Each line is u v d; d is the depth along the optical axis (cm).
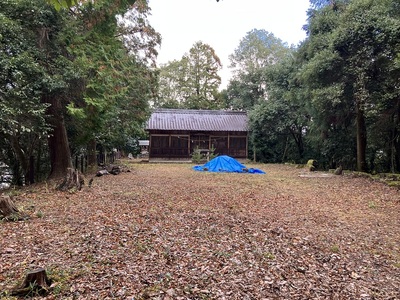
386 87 1089
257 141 2381
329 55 1174
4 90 650
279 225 520
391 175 1097
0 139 953
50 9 731
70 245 387
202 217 552
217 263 345
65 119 938
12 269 313
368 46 1062
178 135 2402
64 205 622
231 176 1304
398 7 1084
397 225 538
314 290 295
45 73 711
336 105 1259
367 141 1405
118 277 299
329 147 1558
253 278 313
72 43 785
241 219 549
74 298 258
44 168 1330
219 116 2648
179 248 388
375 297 286
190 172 1471
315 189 936
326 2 1598
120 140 1714
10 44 649
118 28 1232
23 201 651
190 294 273
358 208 671
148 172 1435
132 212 573
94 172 1324
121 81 977
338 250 409
